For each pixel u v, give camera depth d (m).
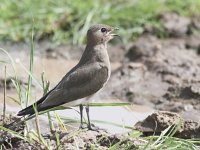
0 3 19.67
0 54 17.92
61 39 18.98
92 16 19.25
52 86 15.78
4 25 19.12
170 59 17.38
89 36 12.98
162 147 11.21
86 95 12.39
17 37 18.95
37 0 19.58
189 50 18.42
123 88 15.98
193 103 14.70
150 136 11.70
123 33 19.12
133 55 18.03
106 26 13.09
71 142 11.42
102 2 19.88
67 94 12.17
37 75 16.55
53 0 19.61
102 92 15.78
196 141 11.57
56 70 17.16
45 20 19.28
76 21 19.36
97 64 12.73
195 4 20.25
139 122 12.62
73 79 12.34
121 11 19.58
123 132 12.26
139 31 19.22
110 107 14.35
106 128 13.02
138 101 15.24
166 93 15.34
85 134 11.80
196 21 19.70
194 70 16.81
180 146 11.30
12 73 16.17
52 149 11.08
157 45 18.12
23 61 17.59
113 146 11.03
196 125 12.34
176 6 20.16
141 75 16.66
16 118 12.12
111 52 18.48
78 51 18.59
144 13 19.69
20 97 12.44
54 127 12.57
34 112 11.44
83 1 19.84
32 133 11.28
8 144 11.41
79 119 12.98
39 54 18.28
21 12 19.45
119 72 16.84
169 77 16.39
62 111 13.76
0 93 14.89
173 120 12.41
